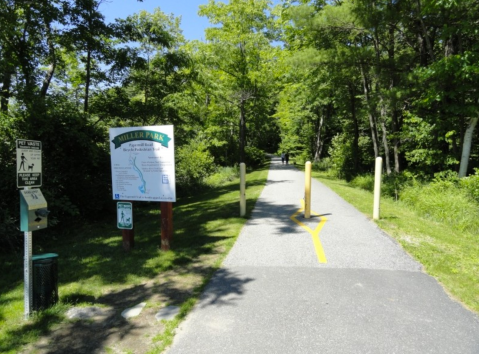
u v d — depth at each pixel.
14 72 10.73
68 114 10.00
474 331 3.32
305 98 24.84
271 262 5.35
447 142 14.90
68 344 3.23
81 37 11.66
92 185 10.85
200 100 16.70
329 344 3.12
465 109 11.53
